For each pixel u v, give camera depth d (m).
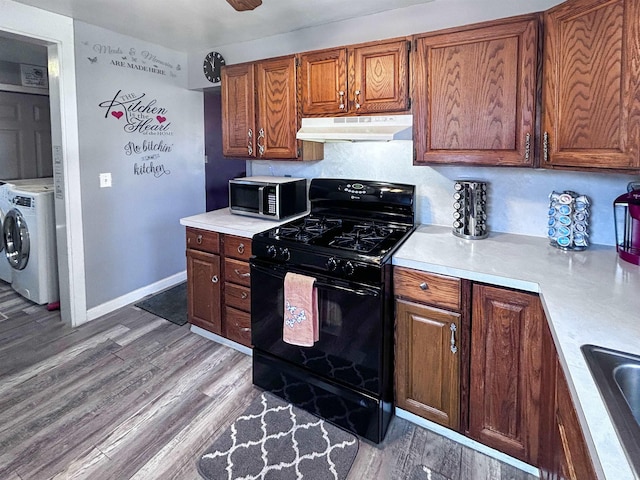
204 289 2.72
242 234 2.39
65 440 1.85
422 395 1.89
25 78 4.26
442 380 1.81
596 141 1.46
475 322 1.66
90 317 3.13
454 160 1.96
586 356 0.96
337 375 1.96
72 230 2.94
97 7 2.51
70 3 2.44
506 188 2.20
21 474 1.65
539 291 1.46
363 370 1.87
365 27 2.58
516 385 1.61
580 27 1.48
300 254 2.00
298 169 2.89
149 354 2.61
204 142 4.05
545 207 2.11
